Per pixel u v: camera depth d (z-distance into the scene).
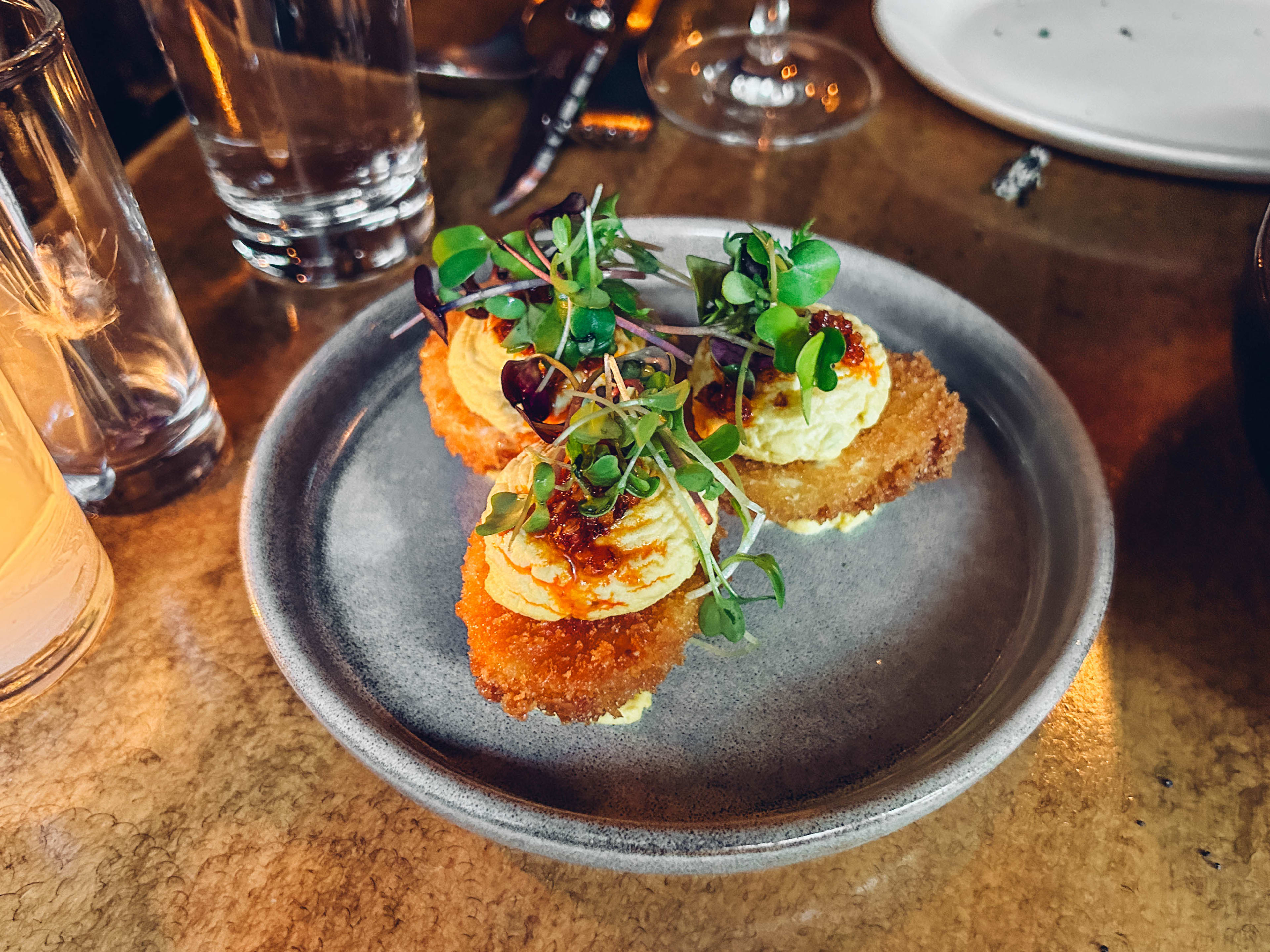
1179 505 0.19
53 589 0.16
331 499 0.19
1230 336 0.23
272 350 0.22
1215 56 0.29
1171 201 0.26
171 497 0.19
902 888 0.15
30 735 0.16
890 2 0.29
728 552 0.18
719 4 0.33
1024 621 0.17
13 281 0.16
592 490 0.16
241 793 0.15
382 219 0.23
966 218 0.26
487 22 0.30
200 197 0.26
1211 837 0.15
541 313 0.19
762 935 0.14
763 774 0.15
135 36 0.26
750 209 0.26
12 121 0.15
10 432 0.15
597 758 0.15
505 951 0.14
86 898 0.14
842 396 0.18
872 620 0.17
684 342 0.21
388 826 0.15
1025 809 0.15
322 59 0.21
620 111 0.28
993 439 0.19
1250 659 0.17
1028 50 0.29
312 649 0.15
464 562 0.18
